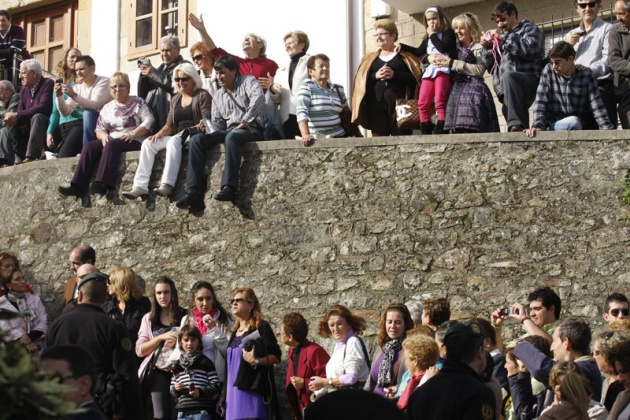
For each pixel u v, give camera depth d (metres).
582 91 14.47
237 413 12.95
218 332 13.51
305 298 14.78
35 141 18.33
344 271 14.67
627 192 13.66
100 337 11.04
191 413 13.04
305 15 19.59
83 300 11.38
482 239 14.14
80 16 23.11
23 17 24.23
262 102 15.91
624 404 8.95
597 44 15.41
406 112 15.59
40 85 18.72
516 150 14.29
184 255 15.73
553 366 9.42
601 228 13.73
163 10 21.66
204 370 13.20
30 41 24.06
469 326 8.74
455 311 14.02
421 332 11.09
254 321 13.38
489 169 14.34
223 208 15.58
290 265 14.99
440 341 10.73
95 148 16.80
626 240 13.59
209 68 17.56
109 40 22.45
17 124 18.66
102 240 16.45
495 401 8.86
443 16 15.82
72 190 16.59
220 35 20.62
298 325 13.13
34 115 18.41
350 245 14.72
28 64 18.67
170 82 17.44
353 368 12.50
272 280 15.04
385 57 16.16
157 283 14.09
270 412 13.20
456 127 14.96
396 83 16.00
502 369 11.24
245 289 13.48
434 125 15.84
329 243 14.84
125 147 16.66
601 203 13.80
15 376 5.05
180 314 14.13
